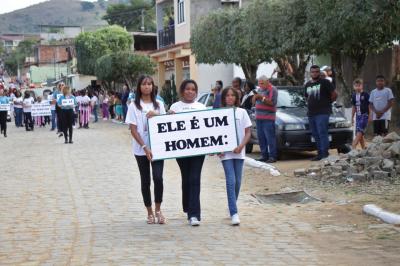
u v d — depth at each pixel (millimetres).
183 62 36281
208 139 8312
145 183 8484
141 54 43281
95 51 51906
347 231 7891
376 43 16016
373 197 9789
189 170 8516
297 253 6898
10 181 12727
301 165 13859
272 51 18719
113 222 8711
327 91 13656
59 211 9555
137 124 8391
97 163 15484
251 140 16656
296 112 15383
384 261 6480
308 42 16984
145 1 84438
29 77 86438
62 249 7219
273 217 8867
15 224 8672
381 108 14562
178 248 7156
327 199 10023
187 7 34281
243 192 11008
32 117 29641
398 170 11133
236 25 22234
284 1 18094
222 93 8789
